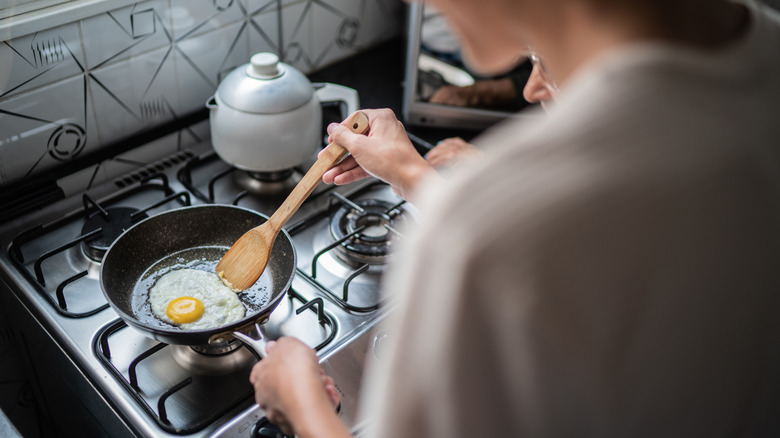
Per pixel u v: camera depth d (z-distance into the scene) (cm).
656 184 36
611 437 42
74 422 107
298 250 106
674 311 39
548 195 36
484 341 39
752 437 49
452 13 44
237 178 120
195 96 128
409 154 86
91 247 101
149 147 123
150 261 97
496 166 38
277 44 137
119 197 114
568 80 42
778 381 47
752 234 39
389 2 156
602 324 38
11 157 107
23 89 104
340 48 151
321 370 67
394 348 44
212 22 123
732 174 37
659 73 36
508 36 43
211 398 84
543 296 36
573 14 39
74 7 104
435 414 43
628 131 36
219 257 100
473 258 37
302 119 110
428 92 131
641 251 36
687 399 43
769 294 42
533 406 40
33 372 115
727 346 42
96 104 114
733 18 41
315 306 96
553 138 37
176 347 90
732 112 37
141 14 112
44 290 95
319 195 117
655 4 38
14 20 99
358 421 81
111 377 85
